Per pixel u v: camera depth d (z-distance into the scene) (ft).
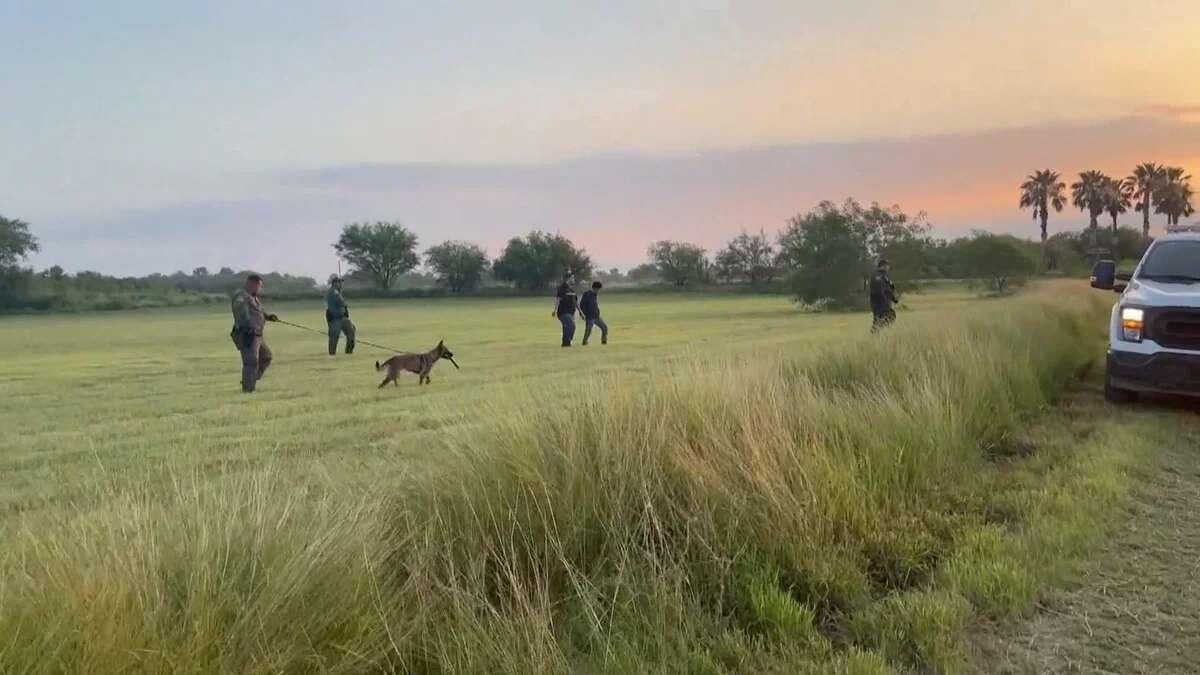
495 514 13.44
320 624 9.93
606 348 67.67
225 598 9.52
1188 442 24.14
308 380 49.39
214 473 22.62
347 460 22.16
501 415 16.58
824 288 138.82
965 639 11.63
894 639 11.49
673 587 12.14
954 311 51.70
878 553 14.35
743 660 10.80
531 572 12.49
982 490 18.21
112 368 64.69
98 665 8.25
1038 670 10.86
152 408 38.70
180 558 10.08
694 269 313.53
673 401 17.90
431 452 16.74
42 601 8.81
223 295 331.16
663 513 14.08
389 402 38.40
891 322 44.62
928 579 13.65
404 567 11.89
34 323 195.93
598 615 11.62
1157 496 18.54
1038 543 14.85
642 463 14.96
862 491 15.64
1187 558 14.67
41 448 28.78
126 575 9.34
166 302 301.84
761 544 13.55
